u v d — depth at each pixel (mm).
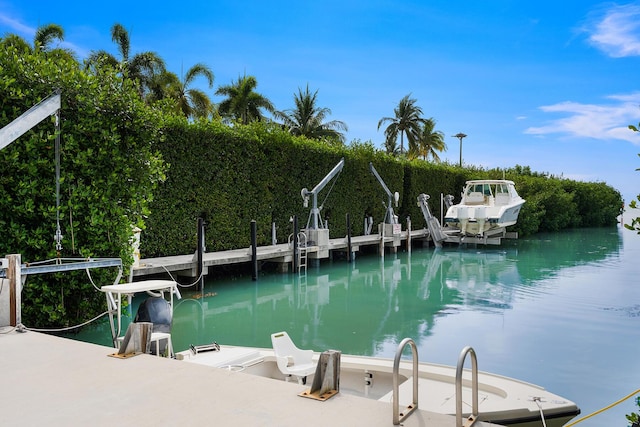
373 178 23547
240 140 16188
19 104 6887
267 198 17391
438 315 9898
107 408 3127
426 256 20828
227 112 45344
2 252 6824
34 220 7152
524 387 4461
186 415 3012
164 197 13828
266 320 9555
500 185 25031
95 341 7484
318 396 3307
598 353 7234
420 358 7047
